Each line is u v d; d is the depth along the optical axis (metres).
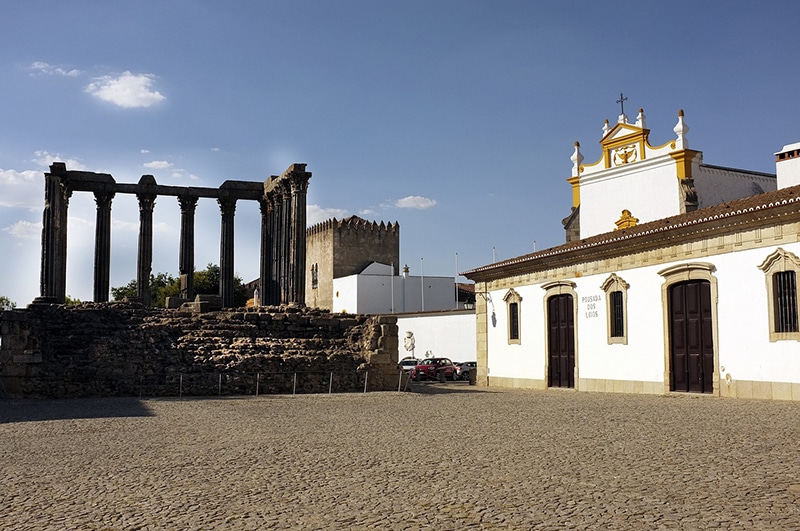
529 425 21.02
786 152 43.69
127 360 36.56
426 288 104.31
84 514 10.64
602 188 51.34
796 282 28.56
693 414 23.55
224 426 21.59
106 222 53.81
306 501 11.21
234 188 57.47
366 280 100.81
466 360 68.00
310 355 40.03
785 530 9.00
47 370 34.91
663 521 9.57
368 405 29.28
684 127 46.12
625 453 15.22
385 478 12.93
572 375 41.69
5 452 16.72
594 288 40.03
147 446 17.38
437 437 18.48
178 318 41.16
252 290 122.38
